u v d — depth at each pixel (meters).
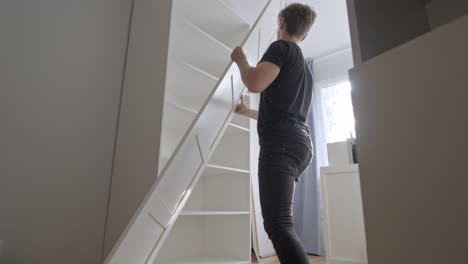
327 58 3.88
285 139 1.00
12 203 1.43
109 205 1.77
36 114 1.56
